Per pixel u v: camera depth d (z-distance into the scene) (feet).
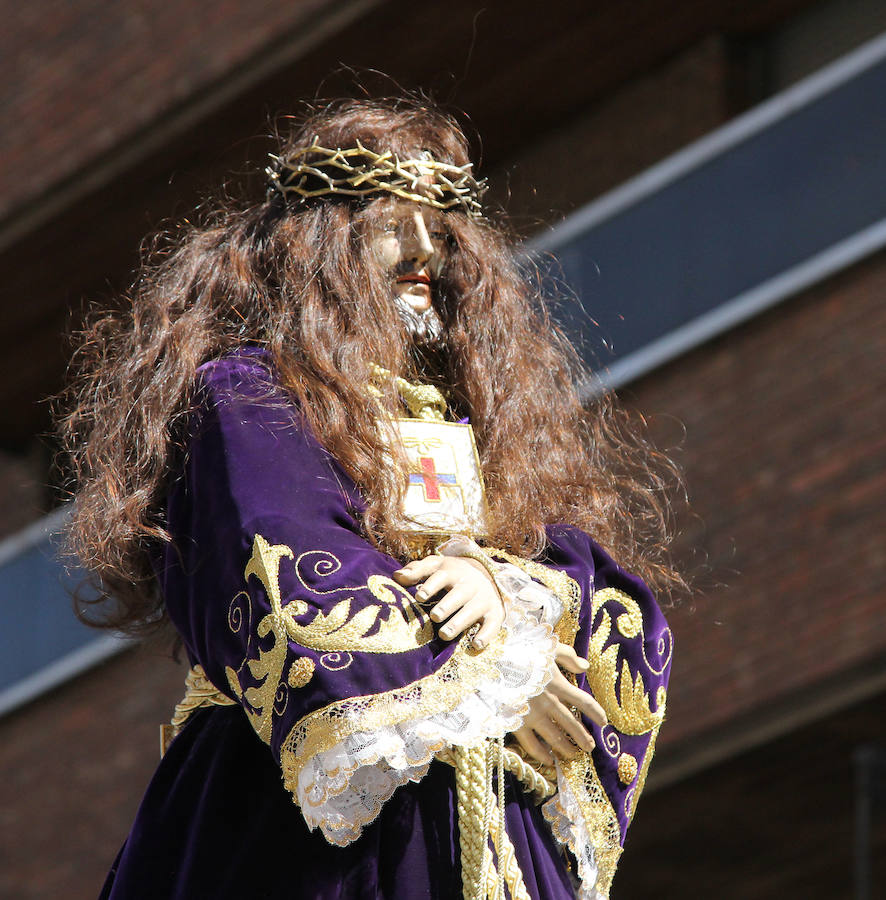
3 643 76.33
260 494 16.90
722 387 59.88
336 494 17.17
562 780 17.56
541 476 19.95
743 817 65.21
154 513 18.12
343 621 15.94
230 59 70.44
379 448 17.75
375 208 20.13
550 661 16.60
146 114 72.69
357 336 19.19
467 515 18.17
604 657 18.25
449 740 15.61
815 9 72.49
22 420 91.40
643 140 74.28
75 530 19.07
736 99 72.95
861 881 64.34
